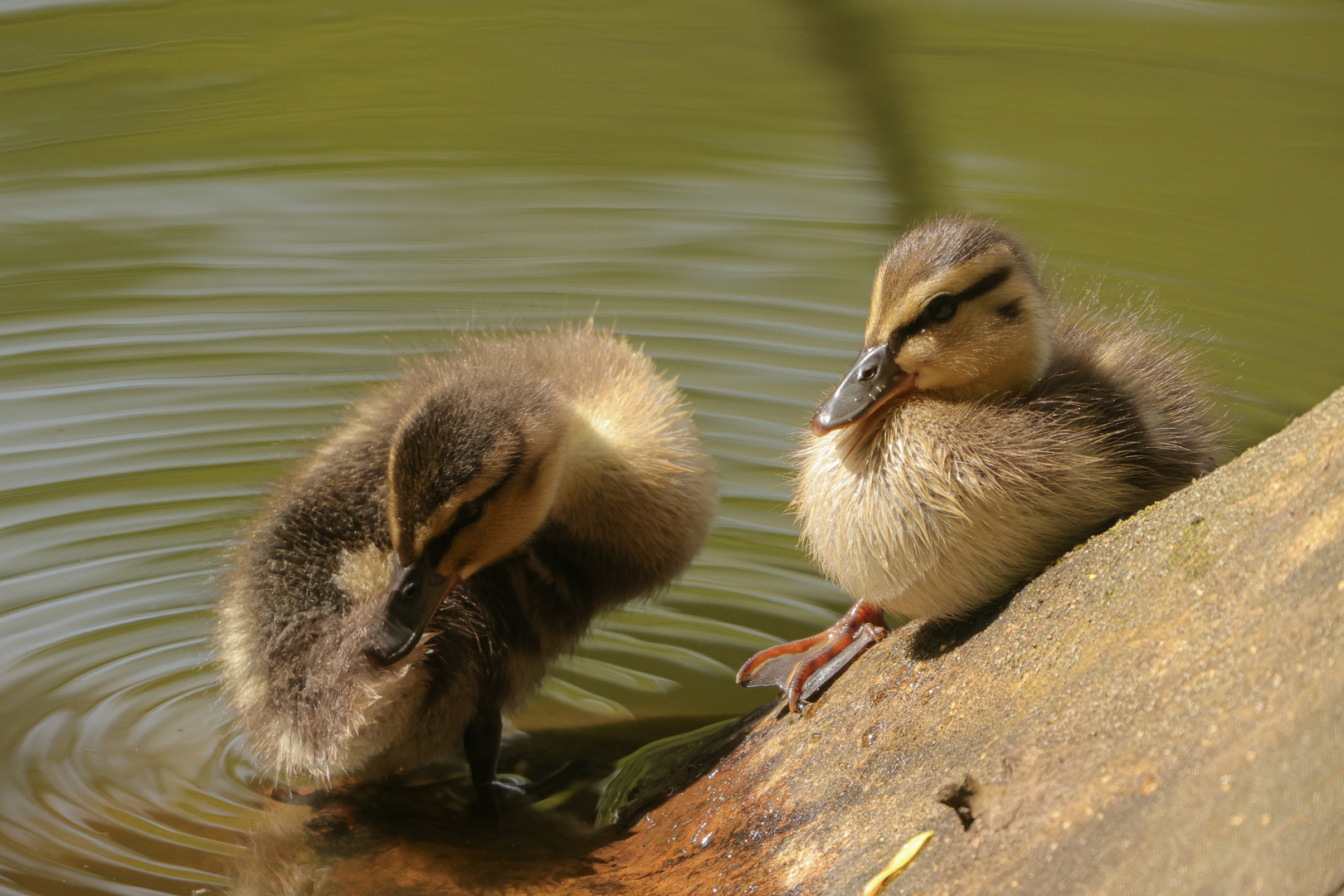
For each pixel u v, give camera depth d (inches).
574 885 293.7
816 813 269.6
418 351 568.7
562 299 629.9
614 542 396.8
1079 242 657.6
